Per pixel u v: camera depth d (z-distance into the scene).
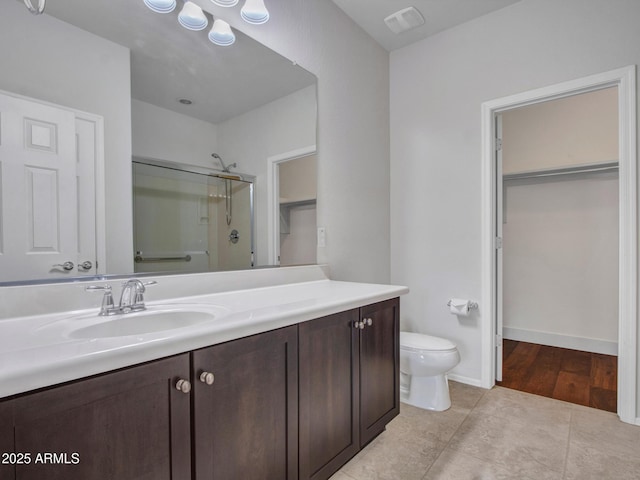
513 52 2.34
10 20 1.08
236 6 1.75
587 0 2.09
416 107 2.80
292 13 2.04
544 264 3.50
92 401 0.74
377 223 2.76
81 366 0.70
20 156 1.09
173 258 1.50
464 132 2.55
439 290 2.67
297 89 2.07
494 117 2.49
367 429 1.62
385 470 1.55
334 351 1.41
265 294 1.63
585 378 2.60
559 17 2.18
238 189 1.77
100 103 1.29
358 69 2.57
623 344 1.96
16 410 0.64
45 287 1.14
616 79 1.99
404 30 2.59
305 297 1.52
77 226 1.22
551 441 1.77
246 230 1.81
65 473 0.70
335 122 2.35
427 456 1.65
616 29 2.00
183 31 1.55
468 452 1.68
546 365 2.89
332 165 2.33
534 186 3.55
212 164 1.66
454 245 2.60
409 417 2.03
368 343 1.63
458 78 2.58
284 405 1.19
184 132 1.55
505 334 3.73
